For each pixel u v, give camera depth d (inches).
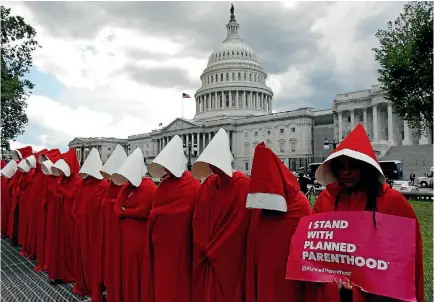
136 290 195.6
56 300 233.9
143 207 197.3
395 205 109.1
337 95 2930.6
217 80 3902.6
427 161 1943.9
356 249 104.6
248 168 3432.6
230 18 4232.3
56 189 276.7
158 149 4023.1
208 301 153.1
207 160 151.1
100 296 217.5
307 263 113.5
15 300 233.8
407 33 844.6
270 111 4067.4
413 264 98.5
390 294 97.3
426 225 489.4
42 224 299.6
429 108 812.0
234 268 149.3
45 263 285.7
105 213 217.6
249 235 143.1
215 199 157.2
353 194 114.4
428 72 774.5
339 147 113.4
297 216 132.1
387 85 896.9
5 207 453.7
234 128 3523.6
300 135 3152.1
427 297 219.1
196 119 3969.0
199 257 163.2
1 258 339.6
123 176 196.7
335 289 106.5
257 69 3932.1
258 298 135.6
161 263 178.1
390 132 2598.4
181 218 175.2
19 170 404.5
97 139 4097.0
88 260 240.1
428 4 832.9
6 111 860.6
